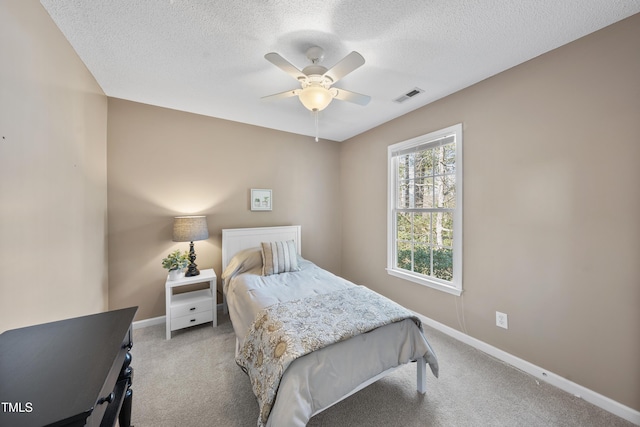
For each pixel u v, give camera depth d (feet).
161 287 9.02
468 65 6.29
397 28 4.96
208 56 5.89
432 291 8.60
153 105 8.82
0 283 3.33
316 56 5.64
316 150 12.70
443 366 6.45
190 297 8.81
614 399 4.92
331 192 13.19
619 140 4.81
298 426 3.59
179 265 8.40
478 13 4.56
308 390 3.94
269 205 11.27
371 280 11.43
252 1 4.29
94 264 6.88
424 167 9.07
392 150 10.12
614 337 4.92
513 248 6.44
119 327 3.14
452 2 4.31
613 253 4.92
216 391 5.62
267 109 9.10
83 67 6.09
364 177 11.77
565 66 5.48
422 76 6.81
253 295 6.70
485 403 5.24
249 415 4.98
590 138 5.16
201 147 9.73
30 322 3.99
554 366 5.75
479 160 7.13
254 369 4.65
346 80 7.02
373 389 5.67
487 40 5.33
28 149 3.95
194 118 9.58
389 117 9.91
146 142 8.73
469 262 7.46
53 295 4.69
